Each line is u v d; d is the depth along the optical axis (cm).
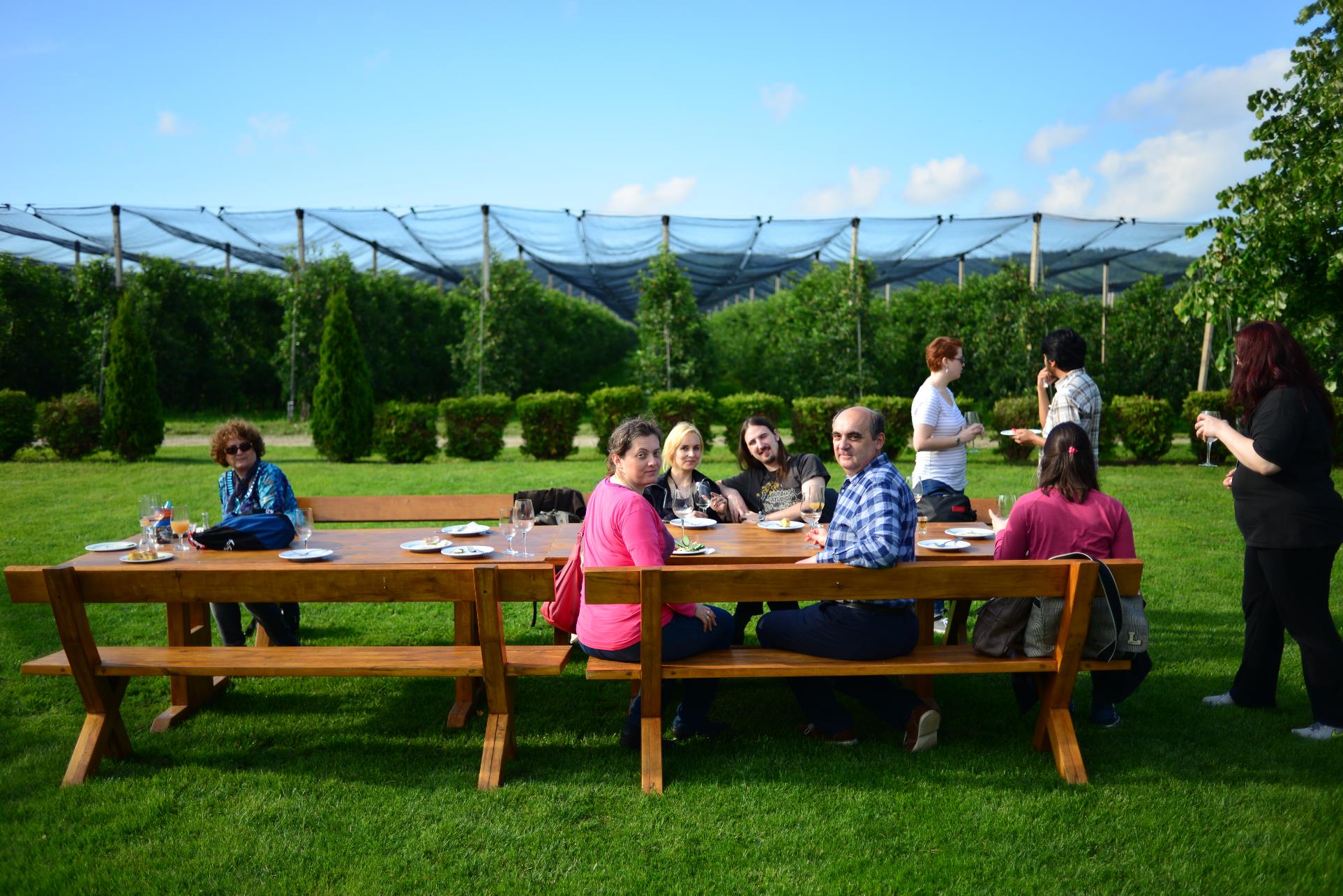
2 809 305
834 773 333
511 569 339
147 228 1848
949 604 555
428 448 1409
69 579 320
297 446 1659
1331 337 998
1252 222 988
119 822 293
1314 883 257
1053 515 355
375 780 329
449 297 2752
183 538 434
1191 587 604
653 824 294
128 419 1379
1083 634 324
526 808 305
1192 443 1334
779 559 394
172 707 393
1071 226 1673
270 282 2453
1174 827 290
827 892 256
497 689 331
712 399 1437
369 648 356
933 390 532
